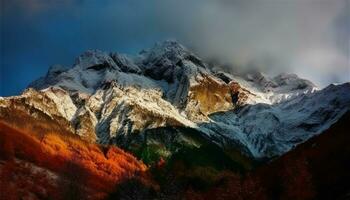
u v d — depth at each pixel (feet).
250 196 341.82
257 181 351.46
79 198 533.14
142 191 477.36
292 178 316.60
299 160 320.70
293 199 309.83
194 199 393.29
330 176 353.51
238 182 350.84
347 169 354.13
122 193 544.62
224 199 352.69
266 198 338.75
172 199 400.67
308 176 312.29
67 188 533.55
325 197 320.50
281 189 353.10
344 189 318.04
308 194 307.99
